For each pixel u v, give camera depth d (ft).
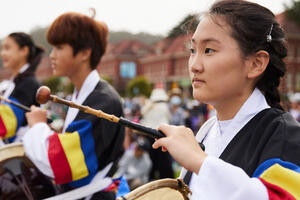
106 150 5.91
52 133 5.53
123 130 6.29
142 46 158.51
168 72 134.21
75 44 6.06
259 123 3.56
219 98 3.49
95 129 5.60
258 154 3.35
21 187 6.00
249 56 3.42
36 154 5.32
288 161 3.14
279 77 3.89
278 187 2.87
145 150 16.30
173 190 3.82
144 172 16.40
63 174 5.32
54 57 6.16
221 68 3.34
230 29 3.35
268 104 3.96
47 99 4.15
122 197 3.45
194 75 3.51
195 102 31.94
